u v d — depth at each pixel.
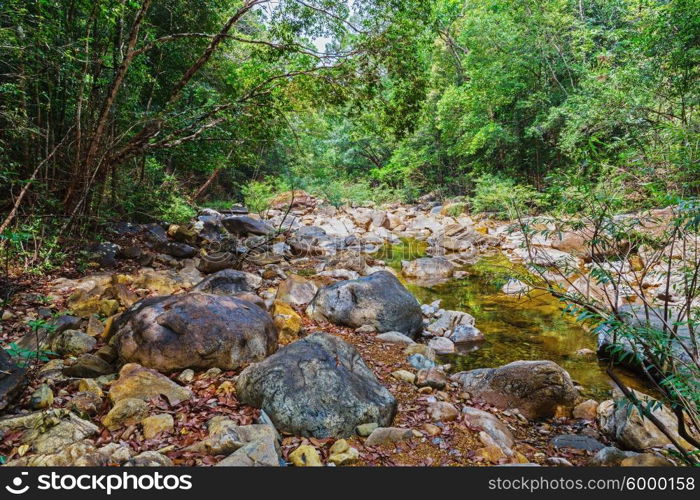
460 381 3.88
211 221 11.08
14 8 5.13
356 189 23.53
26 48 5.18
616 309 2.41
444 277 8.53
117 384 2.86
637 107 10.55
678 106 10.48
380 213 16.52
